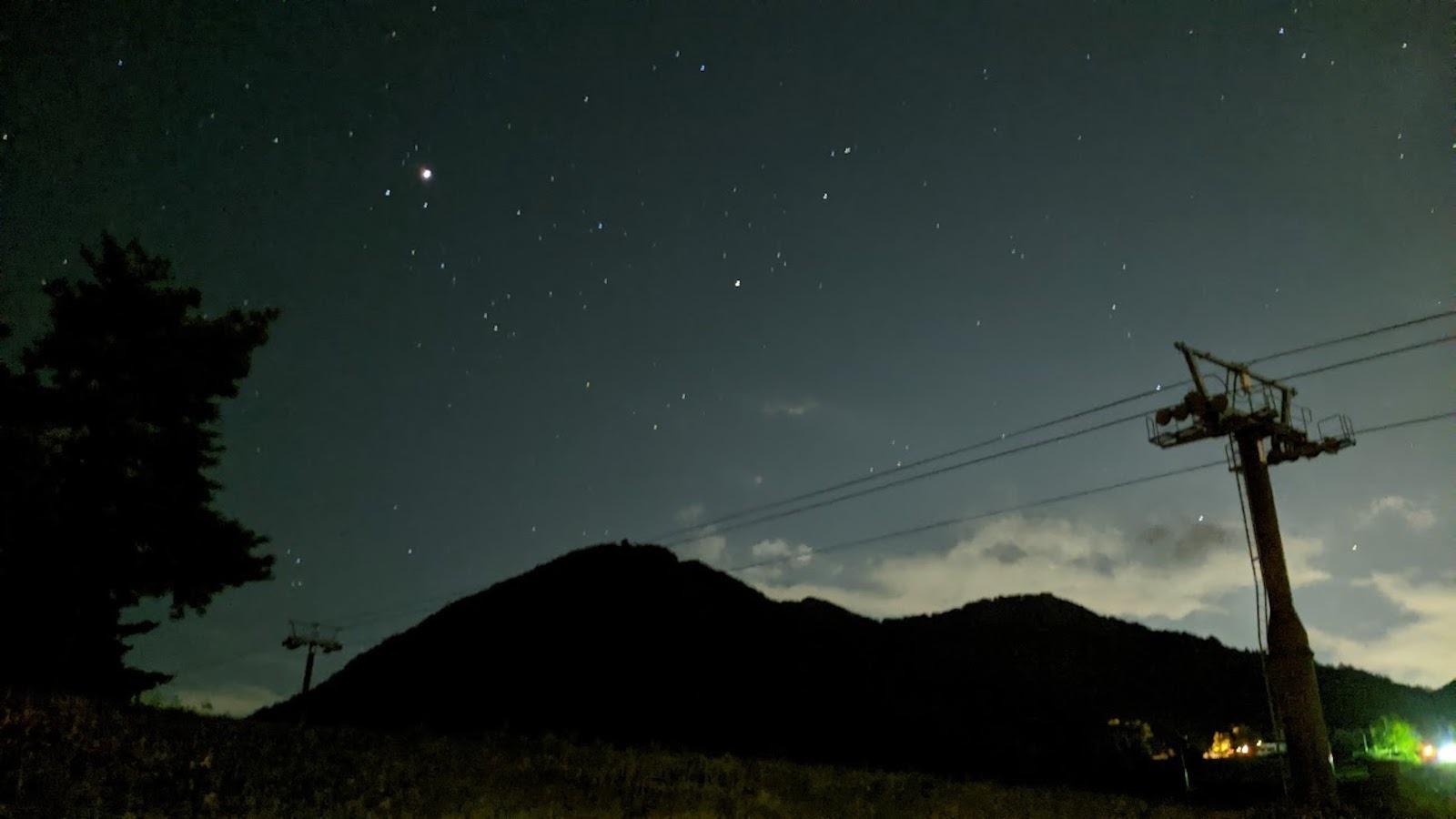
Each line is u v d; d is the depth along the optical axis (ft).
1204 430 72.28
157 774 43.42
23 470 59.41
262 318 71.97
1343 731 119.14
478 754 62.54
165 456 66.33
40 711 50.67
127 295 68.44
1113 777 94.32
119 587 64.54
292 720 135.64
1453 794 65.62
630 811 48.01
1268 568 69.00
